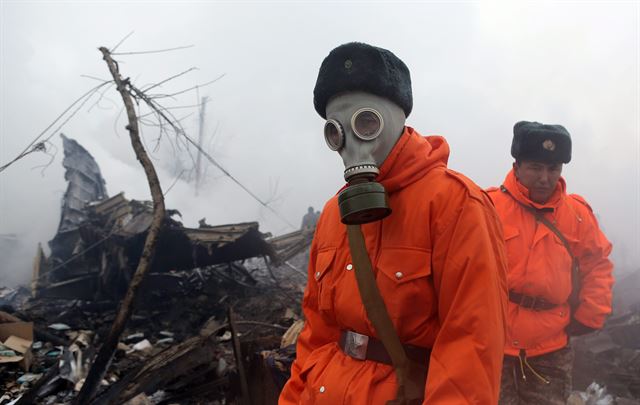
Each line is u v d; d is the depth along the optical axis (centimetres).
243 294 962
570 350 244
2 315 575
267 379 286
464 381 99
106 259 904
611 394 386
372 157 114
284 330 578
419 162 118
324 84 116
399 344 113
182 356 367
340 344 131
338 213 136
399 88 115
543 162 236
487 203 116
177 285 987
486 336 101
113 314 814
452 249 108
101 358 430
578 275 243
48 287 955
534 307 236
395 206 118
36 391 414
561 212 243
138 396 351
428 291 112
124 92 682
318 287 142
